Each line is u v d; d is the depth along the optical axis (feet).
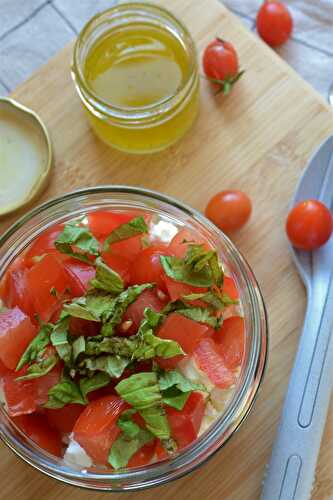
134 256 1.21
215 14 1.47
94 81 1.41
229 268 1.25
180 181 1.43
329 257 1.35
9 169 1.46
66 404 1.13
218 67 1.40
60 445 1.19
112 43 1.39
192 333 1.13
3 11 1.63
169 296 1.17
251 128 1.44
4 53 1.63
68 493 1.33
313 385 1.28
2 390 1.19
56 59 1.47
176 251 1.20
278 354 1.36
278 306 1.38
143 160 1.44
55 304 1.17
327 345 1.29
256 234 1.41
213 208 1.37
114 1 1.63
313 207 1.33
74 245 1.19
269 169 1.43
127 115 1.34
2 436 1.20
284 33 1.59
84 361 1.13
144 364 1.13
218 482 1.33
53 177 1.44
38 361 1.13
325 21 1.65
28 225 1.29
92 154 1.45
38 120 1.43
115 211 1.29
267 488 1.28
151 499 1.33
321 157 1.38
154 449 1.15
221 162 1.43
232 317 1.20
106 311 1.13
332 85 1.64
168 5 1.48
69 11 1.63
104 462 1.13
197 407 1.12
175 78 1.40
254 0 1.66
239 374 1.20
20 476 1.33
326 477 1.33
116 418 1.10
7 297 1.24
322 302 1.32
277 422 1.34
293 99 1.44
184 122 1.40
